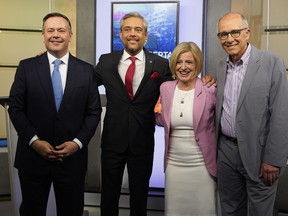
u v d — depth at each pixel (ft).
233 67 7.22
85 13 12.28
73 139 7.30
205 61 11.81
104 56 8.67
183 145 7.61
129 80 8.25
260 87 6.82
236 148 7.18
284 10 11.90
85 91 7.42
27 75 7.22
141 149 8.38
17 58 13.61
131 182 8.56
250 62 6.96
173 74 7.78
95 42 12.16
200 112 7.45
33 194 7.34
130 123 8.29
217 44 11.75
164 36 11.82
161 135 12.03
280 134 6.69
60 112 7.18
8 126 8.46
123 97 8.29
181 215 7.75
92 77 7.62
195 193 7.65
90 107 7.56
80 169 7.47
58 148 7.06
